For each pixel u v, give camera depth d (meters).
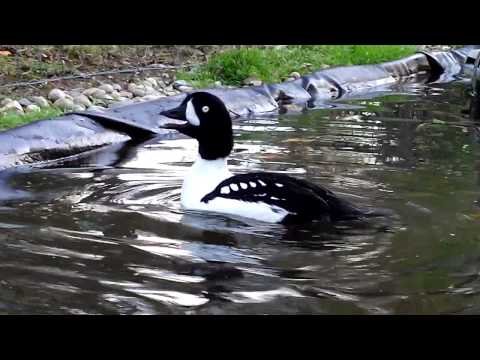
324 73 11.19
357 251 4.56
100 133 7.65
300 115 9.20
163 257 4.44
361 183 6.05
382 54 13.36
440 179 6.22
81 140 7.36
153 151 7.33
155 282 4.09
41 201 5.50
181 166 6.69
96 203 5.45
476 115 9.27
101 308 3.80
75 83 9.49
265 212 5.06
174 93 9.86
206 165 5.39
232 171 6.36
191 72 10.80
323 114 9.25
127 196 5.65
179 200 5.54
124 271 4.23
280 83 10.51
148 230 4.88
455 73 13.36
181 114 5.41
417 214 5.23
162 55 11.39
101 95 9.07
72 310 3.77
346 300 3.93
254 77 10.95
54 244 4.61
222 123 5.32
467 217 5.19
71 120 7.58
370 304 3.89
